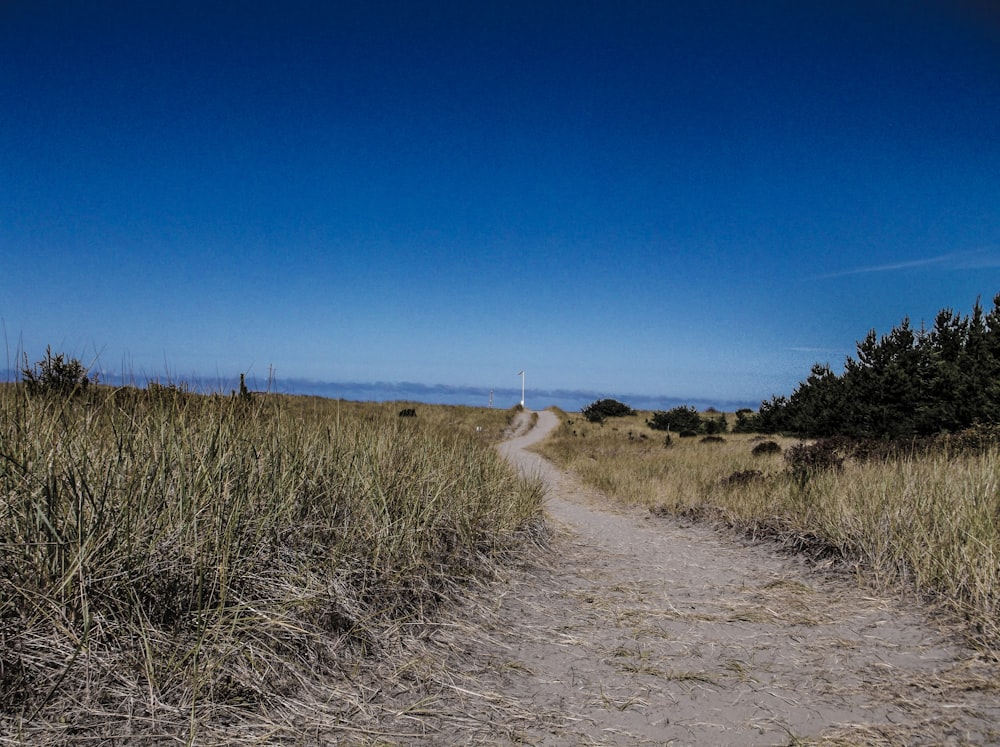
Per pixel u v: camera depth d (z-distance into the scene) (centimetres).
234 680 262
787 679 323
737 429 3397
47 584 250
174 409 405
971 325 1758
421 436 700
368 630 333
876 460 912
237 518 336
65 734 212
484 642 362
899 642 379
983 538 462
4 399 342
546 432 3919
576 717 277
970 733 266
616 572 556
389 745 242
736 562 613
